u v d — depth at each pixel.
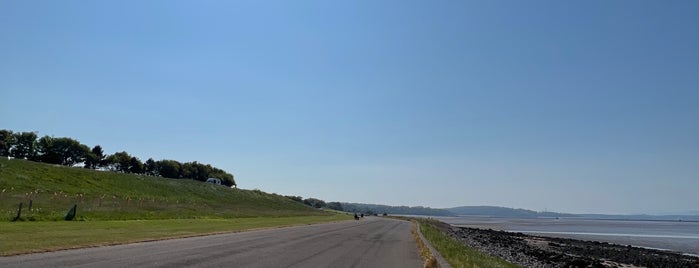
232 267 15.51
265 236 32.84
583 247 61.28
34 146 128.25
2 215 30.66
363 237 38.50
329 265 17.98
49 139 131.62
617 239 91.31
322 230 47.22
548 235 100.69
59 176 71.88
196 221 44.97
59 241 19.53
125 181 88.38
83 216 36.69
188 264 15.47
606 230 139.88
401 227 65.62
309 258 20.09
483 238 68.50
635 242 82.62
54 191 59.09
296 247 25.31
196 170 175.00
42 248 17.06
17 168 66.88
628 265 42.47
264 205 127.25
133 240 22.58
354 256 22.25
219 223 44.84
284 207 138.88
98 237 22.58
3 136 121.19
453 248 30.55
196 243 23.75
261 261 17.80
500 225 173.00
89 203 48.75
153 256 17.06
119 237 23.53
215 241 25.86
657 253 57.22
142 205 56.84
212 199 105.81
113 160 146.00
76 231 24.75
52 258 15.02
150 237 24.89
